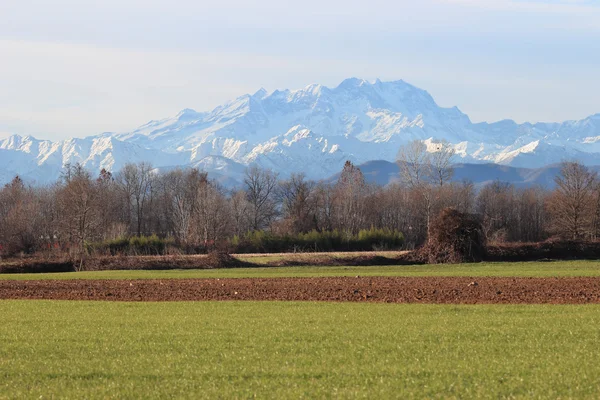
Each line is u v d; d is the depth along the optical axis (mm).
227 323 59500
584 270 118062
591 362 41625
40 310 71250
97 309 71625
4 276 126062
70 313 68188
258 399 34656
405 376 38969
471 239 146000
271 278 110312
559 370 39656
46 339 52312
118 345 49469
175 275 121500
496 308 67438
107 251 176375
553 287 88375
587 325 55719
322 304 73375
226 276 117500
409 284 95562
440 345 47906
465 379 38062
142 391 36500
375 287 92125
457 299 77688
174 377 39625
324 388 36438
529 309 66188
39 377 40000
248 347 48188
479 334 51938
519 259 148000
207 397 35094
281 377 39125
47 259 160375
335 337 51500
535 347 46625
